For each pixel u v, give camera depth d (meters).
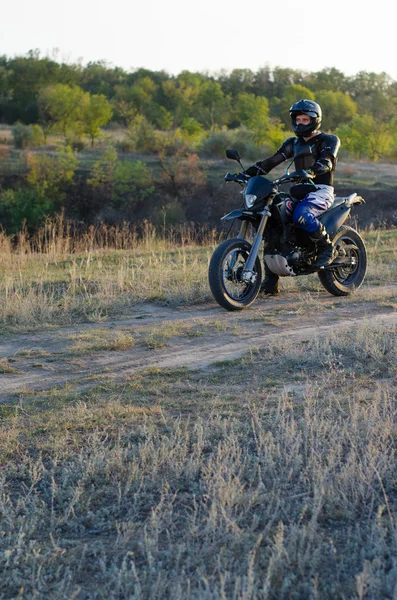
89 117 72.38
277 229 7.55
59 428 4.23
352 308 7.68
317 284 8.96
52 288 9.05
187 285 8.48
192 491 3.38
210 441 3.95
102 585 2.65
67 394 4.94
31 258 12.15
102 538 3.01
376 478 3.40
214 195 52.75
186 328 6.91
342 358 5.58
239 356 5.83
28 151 66.19
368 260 10.87
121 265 10.29
